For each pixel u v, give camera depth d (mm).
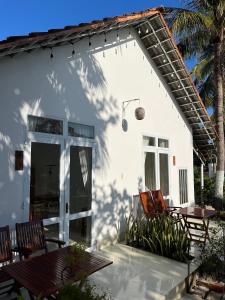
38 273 3209
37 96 4910
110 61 6816
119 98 7051
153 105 8516
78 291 2785
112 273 4852
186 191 10281
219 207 10258
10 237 4281
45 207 4977
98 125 6316
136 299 3982
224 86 12352
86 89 6027
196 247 6125
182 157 10125
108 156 6559
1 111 4336
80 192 5742
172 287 4352
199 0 10180
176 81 9078
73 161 5609
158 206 7504
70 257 3330
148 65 8359
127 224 6551
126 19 6418
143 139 7977
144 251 5969
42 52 5051
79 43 5887
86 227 5840
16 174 4496
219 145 10602
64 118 5438
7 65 4453
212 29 10000
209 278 4906
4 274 3445
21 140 4602
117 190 6766
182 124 10203
